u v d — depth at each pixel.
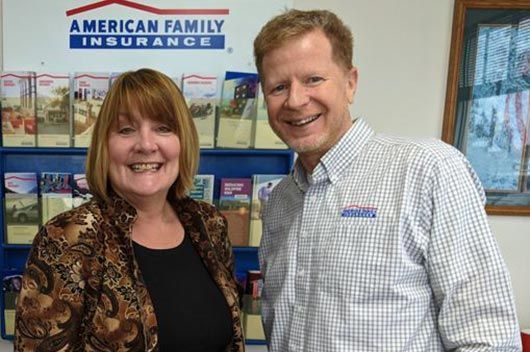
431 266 0.85
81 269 0.84
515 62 1.78
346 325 0.89
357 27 1.79
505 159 1.83
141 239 1.00
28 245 1.74
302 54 0.90
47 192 1.73
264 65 0.95
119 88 0.94
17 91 1.65
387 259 0.86
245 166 1.89
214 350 1.01
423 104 1.83
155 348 0.88
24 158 1.82
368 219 0.89
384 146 0.95
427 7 1.78
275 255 1.10
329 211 0.95
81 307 0.84
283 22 0.93
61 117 1.68
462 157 0.89
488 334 0.79
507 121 1.81
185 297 0.98
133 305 0.87
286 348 1.00
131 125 0.95
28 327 0.82
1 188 1.74
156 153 0.96
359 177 0.94
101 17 1.76
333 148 0.96
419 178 0.86
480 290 0.81
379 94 1.82
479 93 1.80
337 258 0.91
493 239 0.84
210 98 1.69
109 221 0.92
